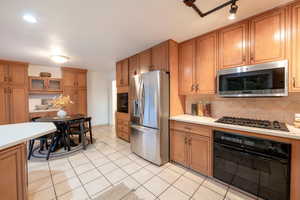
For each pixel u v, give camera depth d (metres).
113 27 1.98
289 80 1.48
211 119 2.15
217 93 2.00
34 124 1.81
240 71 1.76
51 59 3.50
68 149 2.98
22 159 1.30
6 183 1.15
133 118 2.77
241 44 1.81
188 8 1.57
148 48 2.82
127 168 2.27
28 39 2.32
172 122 2.39
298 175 1.28
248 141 1.55
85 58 3.54
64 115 3.40
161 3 1.48
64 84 4.46
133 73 3.27
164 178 1.98
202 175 2.04
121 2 1.45
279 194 1.37
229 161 1.71
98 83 5.55
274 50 1.57
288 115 1.74
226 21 1.84
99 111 5.60
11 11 1.56
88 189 1.76
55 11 1.58
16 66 3.62
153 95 2.33
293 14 1.45
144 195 1.65
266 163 1.44
